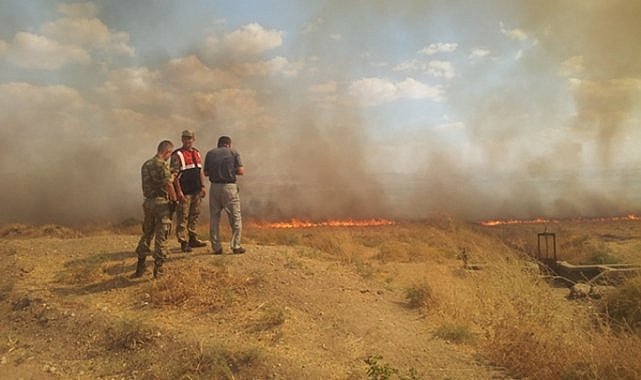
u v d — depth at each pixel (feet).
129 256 26.86
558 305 24.86
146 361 16.28
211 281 22.43
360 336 19.48
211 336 17.74
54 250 28.19
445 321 21.89
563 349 18.35
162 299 20.62
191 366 15.81
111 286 22.33
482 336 20.77
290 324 19.47
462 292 26.09
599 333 20.56
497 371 17.48
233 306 20.53
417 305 24.56
